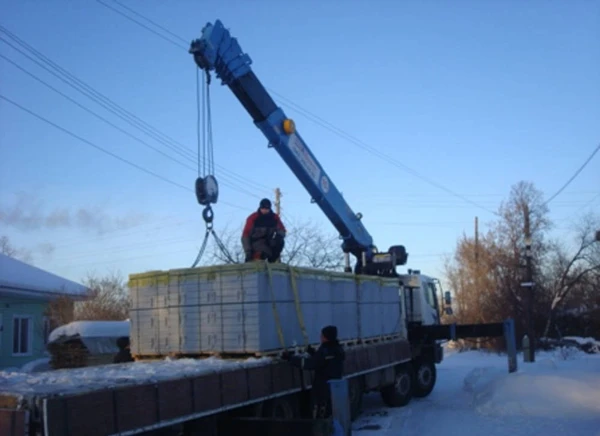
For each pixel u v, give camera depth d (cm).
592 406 1256
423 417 1343
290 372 961
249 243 1095
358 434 1157
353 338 1220
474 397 1542
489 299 3672
